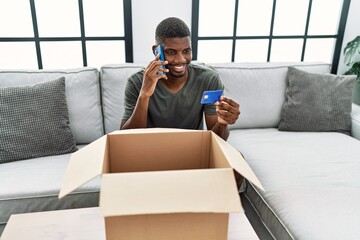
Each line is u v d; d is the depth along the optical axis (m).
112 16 1.97
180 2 1.96
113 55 2.06
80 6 1.89
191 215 0.55
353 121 1.74
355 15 2.24
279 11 2.18
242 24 2.16
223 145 0.71
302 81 1.76
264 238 1.24
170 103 1.19
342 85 1.75
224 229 0.57
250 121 1.81
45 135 1.42
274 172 1.30
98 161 0.59
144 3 1.92
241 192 1.40
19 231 0.82
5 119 1.36
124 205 0.49
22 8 1.83
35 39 1.90
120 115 1.66
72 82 1.59
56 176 1.25
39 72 1.59
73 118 1.57
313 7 2.22
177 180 0.53
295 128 1.76
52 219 0.87
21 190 1.16
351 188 1.17
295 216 1.04
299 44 2.30
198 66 1.27
